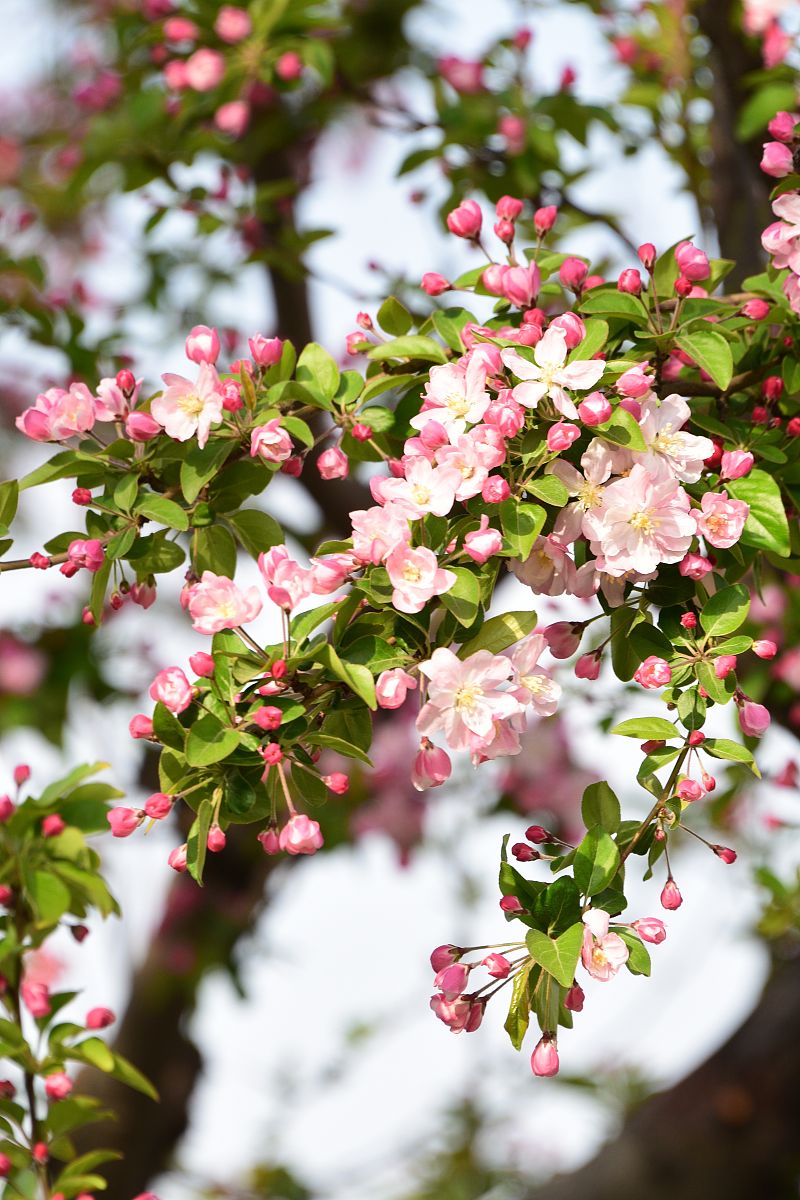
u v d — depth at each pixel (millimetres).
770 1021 4227
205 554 2613
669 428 2551
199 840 2508
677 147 3664
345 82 3838
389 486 2520
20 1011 2734
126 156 3711
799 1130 4082
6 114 5754
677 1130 4160
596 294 2613
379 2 4508
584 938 2486
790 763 3205
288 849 2498
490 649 2516
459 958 2516
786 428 2631
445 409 2541
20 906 2744
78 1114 2709
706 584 2570
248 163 4070
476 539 2494
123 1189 4730
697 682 2539
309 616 2514
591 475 2527
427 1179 5879
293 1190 5863
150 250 4516
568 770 4363
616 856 2514
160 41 3598
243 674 2520
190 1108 4930
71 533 2613
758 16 3064
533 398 2521
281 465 2588
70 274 5289
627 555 2523
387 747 4586
